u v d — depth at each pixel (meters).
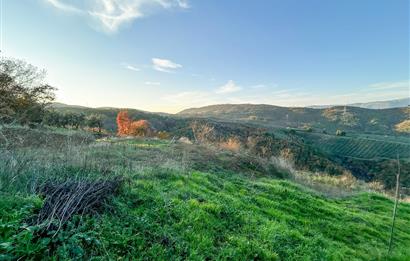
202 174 9.51
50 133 13.90
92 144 12.50
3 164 5.59
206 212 5.96
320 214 9.05
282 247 5.71
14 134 10.23
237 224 6.10
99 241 3.72
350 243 7.41
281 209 8.55
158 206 5.55
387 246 7.78
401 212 12.57
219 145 18.66
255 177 13.20
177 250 4.34
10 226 3.20
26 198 4.12
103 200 5.00
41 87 18.62
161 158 10.98
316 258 5.75
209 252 4.64
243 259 4.77
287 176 15.65
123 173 7.30
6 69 16.47
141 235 4.38
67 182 5.08
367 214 10.91
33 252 3.09
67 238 3.52
